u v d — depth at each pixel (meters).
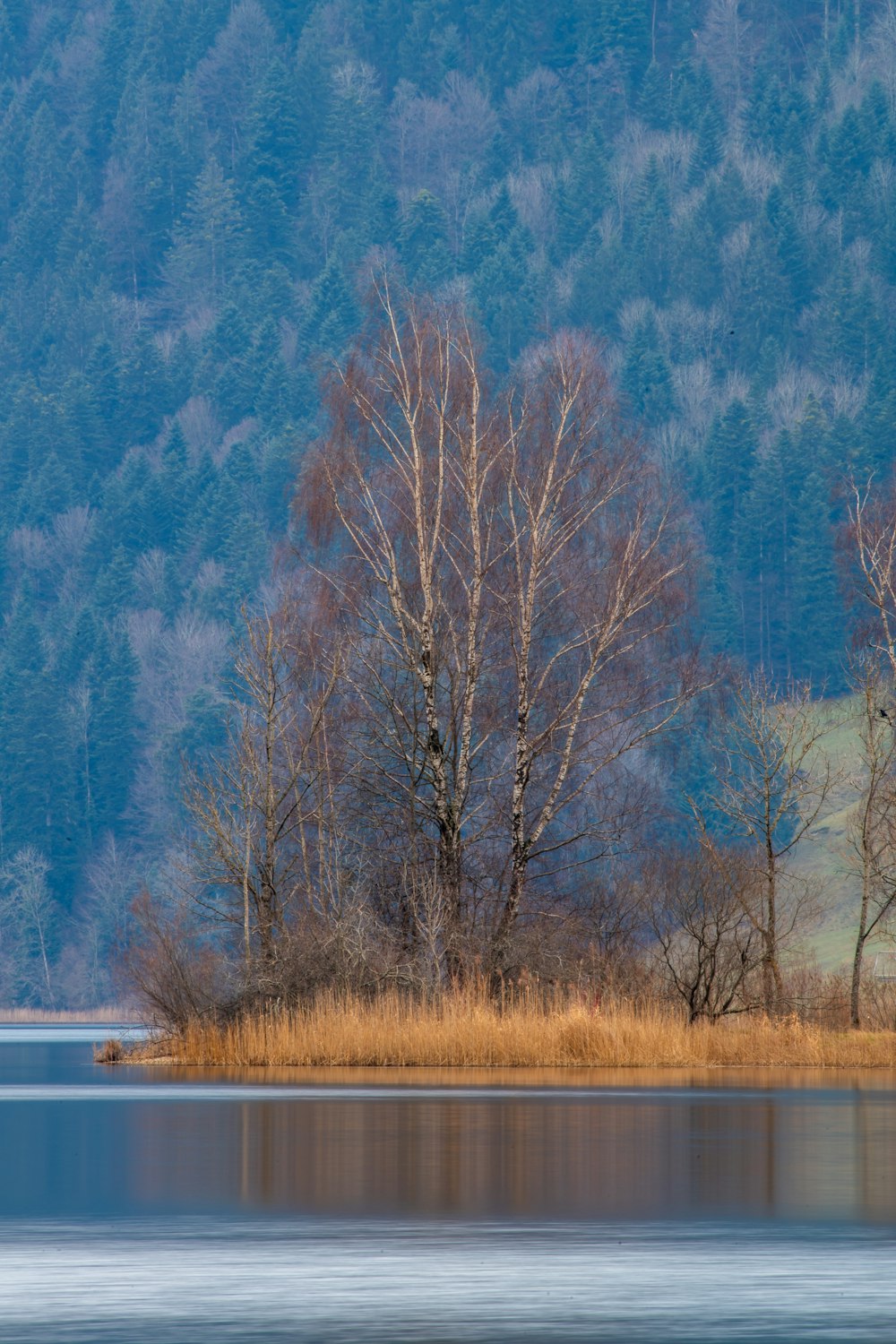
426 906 152.12
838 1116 92.44
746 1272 50.72
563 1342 43.19
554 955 151.62
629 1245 54.47
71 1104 102.12
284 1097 106.44
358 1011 145.12
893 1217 59.34
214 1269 51.19
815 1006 158.00
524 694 158.12
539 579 165.25
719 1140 80.81
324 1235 56.09
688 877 158.00
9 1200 62.59
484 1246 54.34
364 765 162.25
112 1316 45.84
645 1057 140.12
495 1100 102.75
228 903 162.50
